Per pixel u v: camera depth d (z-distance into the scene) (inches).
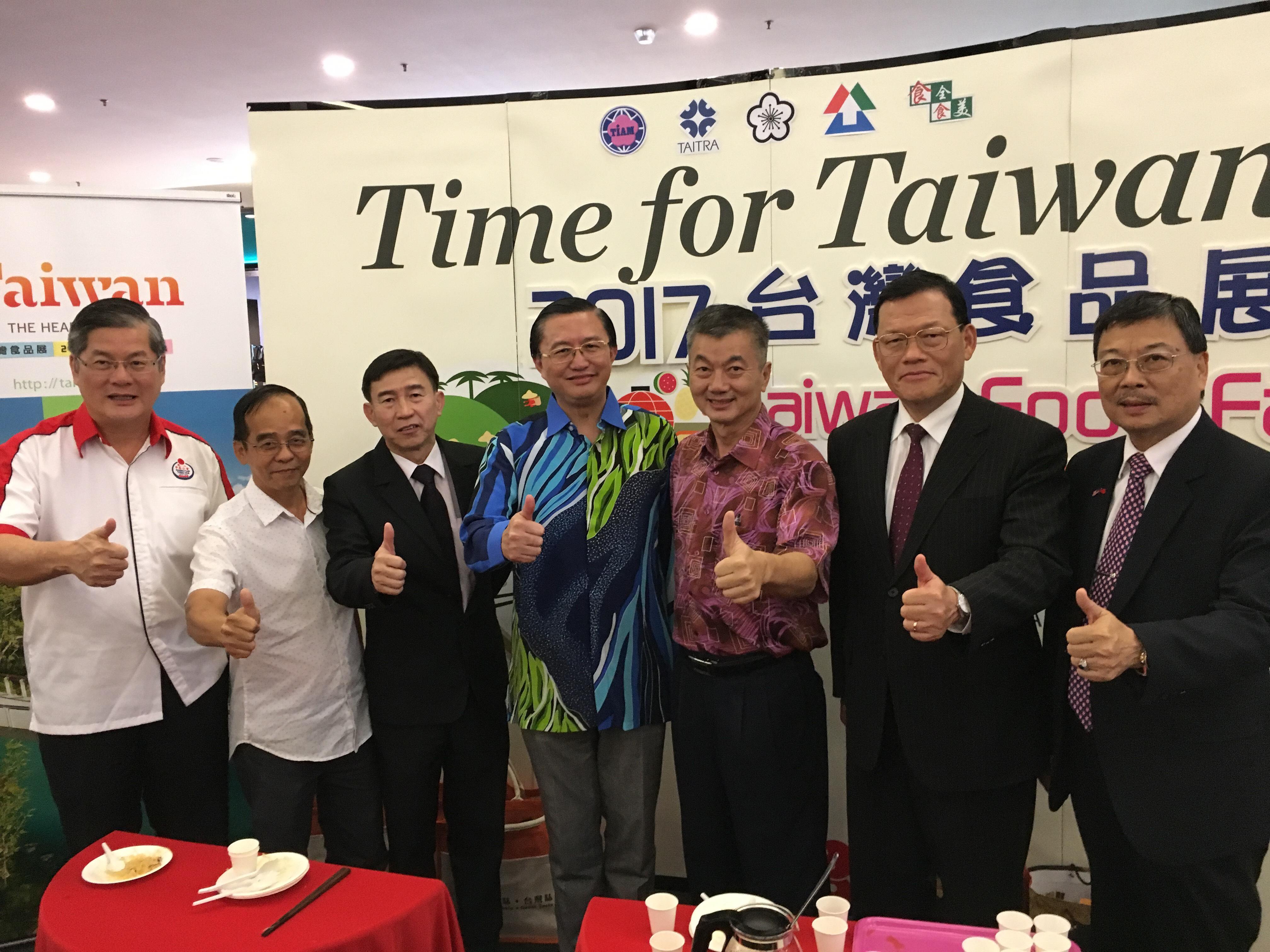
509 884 95.6
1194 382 58.4
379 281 99.0
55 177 246.4
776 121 90.6
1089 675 52.8
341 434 100.9
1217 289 81.0
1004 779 62.6
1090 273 84.0
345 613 79.4
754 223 92.1
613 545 73.0
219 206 102.5
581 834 77.4
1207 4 138.9
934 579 55.3
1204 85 79.6
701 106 92.2
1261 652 53.1
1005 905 64.5
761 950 38.8
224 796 84.1
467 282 98.0
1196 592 57.5
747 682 67.7
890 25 148.9
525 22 148.0
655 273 94.7
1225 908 59.3
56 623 77.4
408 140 97.3
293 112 98.0
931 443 65.9
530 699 75.5
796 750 68.6
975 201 86.4
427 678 78.2
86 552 69.6
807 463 67.2
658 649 75.4
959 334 63.5
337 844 79.8
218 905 54.4
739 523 67.7
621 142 94.0
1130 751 59.1
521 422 80.5
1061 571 59.4
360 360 100.0
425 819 81.3
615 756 75.7
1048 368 86.1
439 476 81.4
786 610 67.6
